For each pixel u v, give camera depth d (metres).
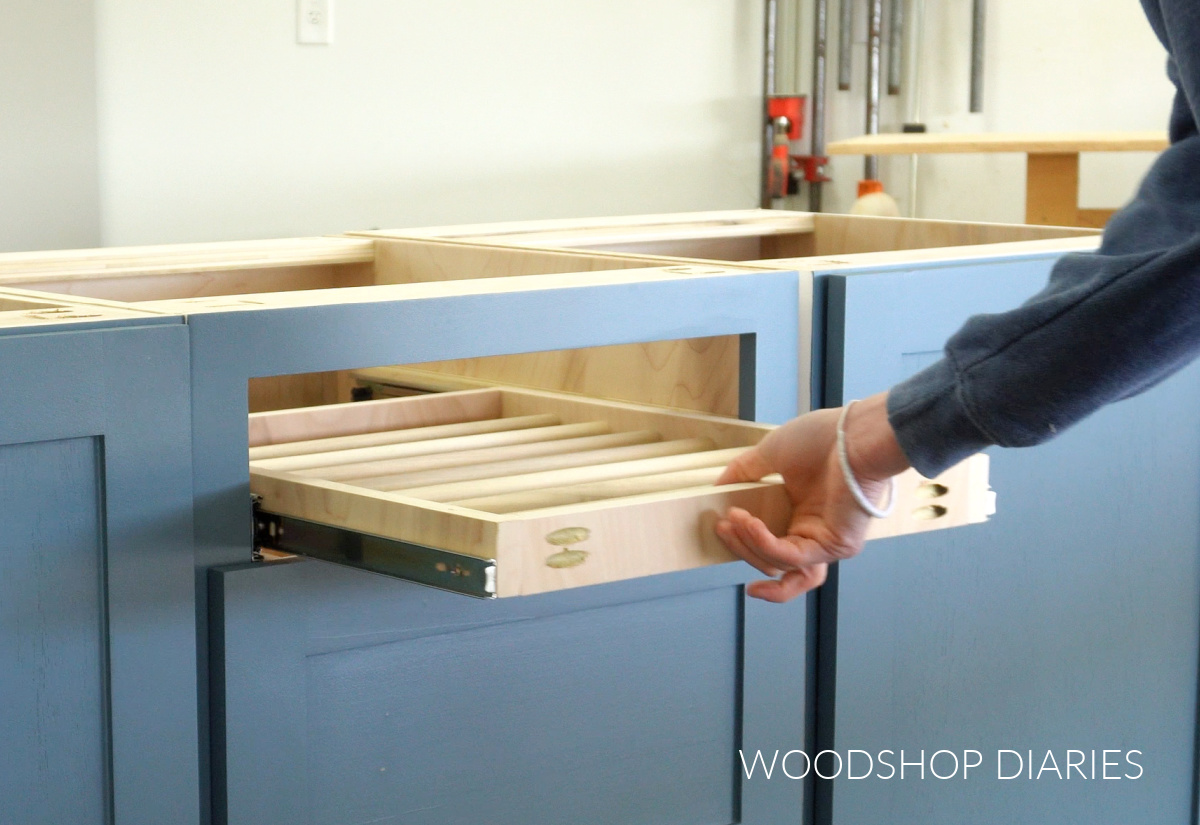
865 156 3.34
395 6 2.85
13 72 2.39
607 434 1.12
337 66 2.80
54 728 0.79
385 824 0.92
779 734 1.12
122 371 0.79
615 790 1.03
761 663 1.10
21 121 2.41
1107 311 0.69
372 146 2.87
